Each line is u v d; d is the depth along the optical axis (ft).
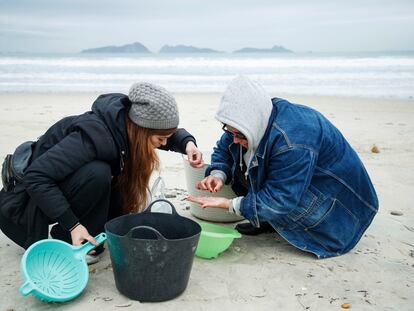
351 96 37.37
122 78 52.03
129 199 8.84
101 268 8.38
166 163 16.22
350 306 7.30
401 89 42.63
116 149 7.98
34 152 8.13
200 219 11.10
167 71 63.16
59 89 41.22
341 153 8.86
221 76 55.77
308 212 8.87
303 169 8.25
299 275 8.28
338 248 9.16
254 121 8.34
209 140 19.65
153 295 7.11
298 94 38.50
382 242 9.91
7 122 23.21
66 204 7.49
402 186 13.91
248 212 8.52
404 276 8.39
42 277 7.24
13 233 8.59
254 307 7.17
